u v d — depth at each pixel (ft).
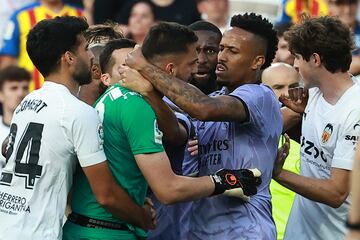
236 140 44.75
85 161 41.83
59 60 42.65
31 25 76.23
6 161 43.16
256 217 44.88
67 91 42.63
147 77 42.24
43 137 42.06
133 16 80.89
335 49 46.73
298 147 52.13
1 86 64.08
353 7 72.84
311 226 48.70
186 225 46.06
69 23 42.80
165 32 42.70
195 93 42.04
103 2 82.48
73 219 43.34
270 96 44.57
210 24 51.90
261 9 88.58
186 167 45.29
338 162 46.44
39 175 42.09
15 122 43.24
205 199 45.34
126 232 43.19
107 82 46.03
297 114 49.85
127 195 42.65
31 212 42.11
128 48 45.93
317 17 47.85
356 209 31.94
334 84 47.16
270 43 45.06
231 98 43.04
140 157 41.91
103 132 42.57
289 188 46.29
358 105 46.39
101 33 49.01
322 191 46.09
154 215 44.19
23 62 75.92
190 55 43.04
